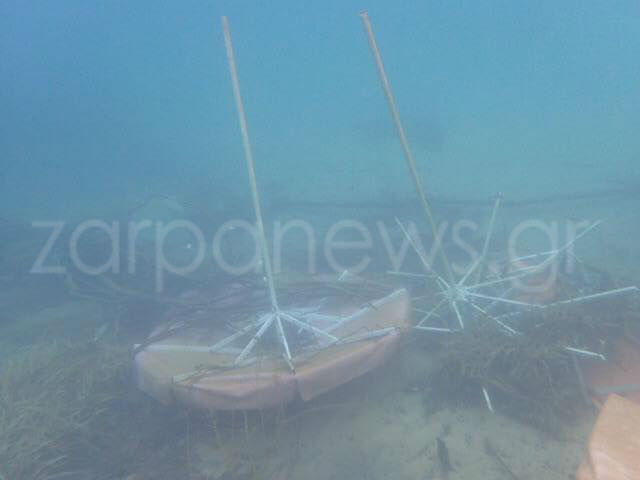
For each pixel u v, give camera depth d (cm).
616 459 232
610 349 522
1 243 1233
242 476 454
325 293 625
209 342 550
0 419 531
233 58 462
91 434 525
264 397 444
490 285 637
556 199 1135
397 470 441
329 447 476
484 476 420
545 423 457
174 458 486
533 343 507
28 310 905
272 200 1404
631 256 834
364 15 507
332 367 455
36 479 470
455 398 512
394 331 504
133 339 717
